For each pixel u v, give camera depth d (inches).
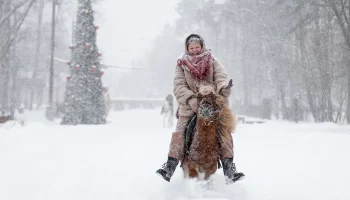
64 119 1166.3
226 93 250.2
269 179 309.3
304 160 410.6
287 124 1285.7
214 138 244.2
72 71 1188.5
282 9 1835.6
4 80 1972.2
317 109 1617.9
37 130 769.6
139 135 724.7
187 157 255.8
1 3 1424.7
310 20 1456.7
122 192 263.3
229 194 257.6
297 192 266.7
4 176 313.7
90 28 1198.9
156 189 271.3
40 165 367.6
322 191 270.2
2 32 1471.5
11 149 480.7
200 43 277.6
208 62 271.7
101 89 1200.8
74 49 1197.1
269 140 639.1
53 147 507.5
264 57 2095.2
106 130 841.5
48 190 268.4
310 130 926.4
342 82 1584.6
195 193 248.7
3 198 247.6
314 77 1593.3
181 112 268.4
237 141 625.9
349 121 1539.1
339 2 1273.4
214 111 239.5
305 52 1614.2
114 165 372.2
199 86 253.3
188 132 256.8
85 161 394.6
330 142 592.4
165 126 1097.4
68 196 253.1
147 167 362.6
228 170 247.8
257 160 413.1
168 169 256.4
